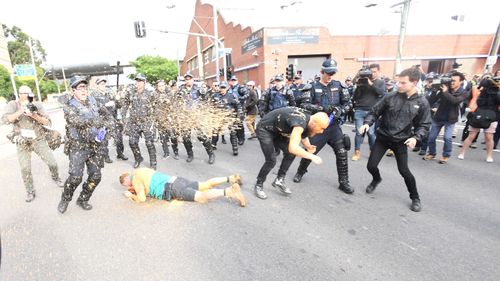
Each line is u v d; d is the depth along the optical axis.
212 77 33.38
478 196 3.87
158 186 3.57
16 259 2.62
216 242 2.85
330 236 2.93
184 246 2.78
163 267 2.49
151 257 2.63
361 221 3.22
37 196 4.07
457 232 2.98
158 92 5.38
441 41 21.88
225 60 15.80
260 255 2.63
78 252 2.72
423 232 2.99
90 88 6.03
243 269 2.45
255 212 3.46
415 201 3.49
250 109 7.71
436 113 5.31
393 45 21.00
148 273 2.41
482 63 22.70
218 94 6.54
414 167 5.15
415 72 3.18
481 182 4.37
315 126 3.18
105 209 3.58
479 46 22.41
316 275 2.37
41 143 4.12
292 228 3.09
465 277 2.33
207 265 2.50
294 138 3.04
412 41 21.50
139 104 5.19
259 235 2.96
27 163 3.90
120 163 5.77
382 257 2.59
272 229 3.07
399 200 3.76
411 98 3.27
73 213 3.50
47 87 48.31
